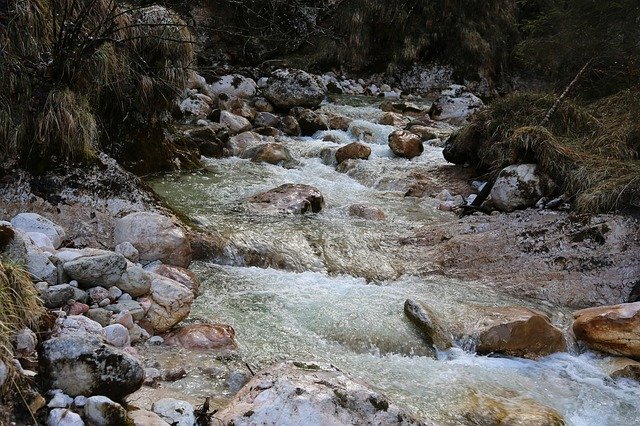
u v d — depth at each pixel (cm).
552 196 738
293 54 1591
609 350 508
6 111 567
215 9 1484
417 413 399
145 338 442
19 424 296
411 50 1644
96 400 305
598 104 930
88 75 641
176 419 332
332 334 493
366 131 1121
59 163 587
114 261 446
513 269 640
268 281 570
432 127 1211
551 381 468
